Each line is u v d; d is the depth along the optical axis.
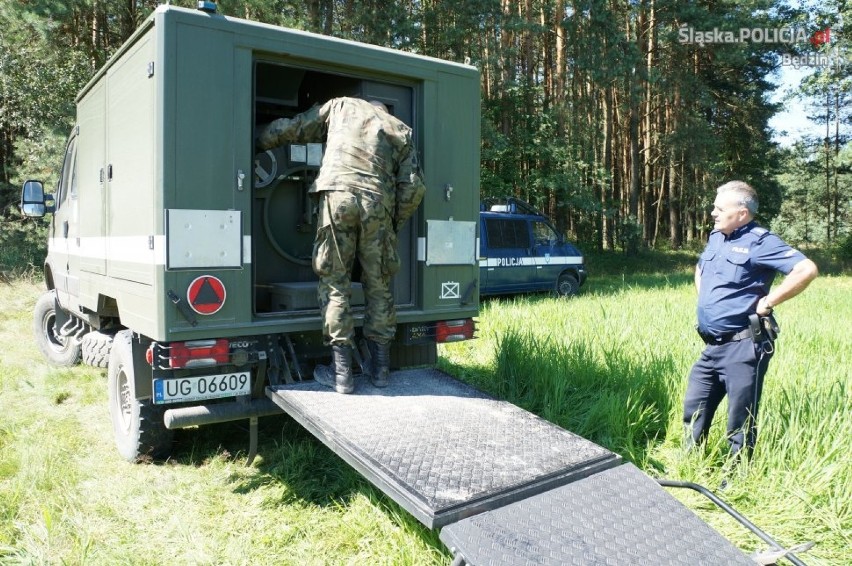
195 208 3.40
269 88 4.86
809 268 3.13
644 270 20.03
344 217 3.51
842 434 3.50
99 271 4.54
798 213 38.16
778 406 3.94
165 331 3.33
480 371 5.96
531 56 20.84
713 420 3.97
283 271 4.63
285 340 3.84
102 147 4.41
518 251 12.13
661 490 2.71
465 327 4.48
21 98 14.33
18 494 3.45
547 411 4.61
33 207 5.99
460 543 2.26
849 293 12.36
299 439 4.29
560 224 21.27
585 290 13.71
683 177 25.73
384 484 2.61
